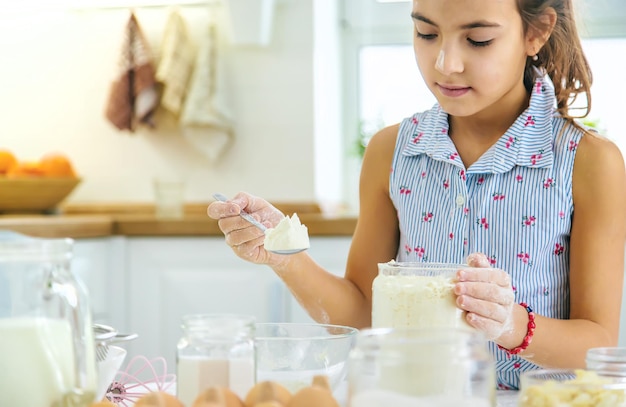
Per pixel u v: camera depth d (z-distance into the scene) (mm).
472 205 1497
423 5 1297
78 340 934
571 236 1462
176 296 2881
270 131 3391
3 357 895
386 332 852
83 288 958
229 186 3422
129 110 3363
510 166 1465
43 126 3514
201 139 3377
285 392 898
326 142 3578
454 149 1511
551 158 1446
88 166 3494
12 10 3508
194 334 921
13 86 3525
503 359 1457
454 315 1085
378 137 1647
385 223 1640
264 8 3254
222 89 3350
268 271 2857
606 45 3438
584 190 1433
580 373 962
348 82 3729
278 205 3363
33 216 3143
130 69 3354
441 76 1320
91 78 3486
